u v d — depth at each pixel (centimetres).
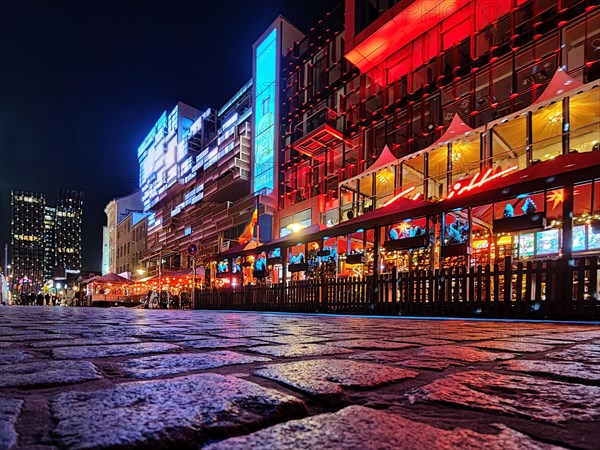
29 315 977
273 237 3070
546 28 1669
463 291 977
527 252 1313
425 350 301
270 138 3262
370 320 815
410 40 2252
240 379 177
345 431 111
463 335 441
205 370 213
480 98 1905
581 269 793
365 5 2447
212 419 121
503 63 1823
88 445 100
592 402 150
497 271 920
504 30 1866
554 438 112
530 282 873
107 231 7819
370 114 2509
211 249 3841
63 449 97
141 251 5912
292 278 2092
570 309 799
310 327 564
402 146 2211
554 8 1672
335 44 2895
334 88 2811
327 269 1716
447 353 285
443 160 1933
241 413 127
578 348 321
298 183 3030
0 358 250
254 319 824
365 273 1702
